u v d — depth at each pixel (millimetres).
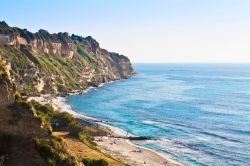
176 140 119688
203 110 186375
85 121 142375
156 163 90812
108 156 86312
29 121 47531
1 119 46156
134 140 116812
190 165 92250
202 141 119188
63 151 46812
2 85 49375
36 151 44219
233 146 113375
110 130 130500
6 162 42469
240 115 171625
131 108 191875
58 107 183250
